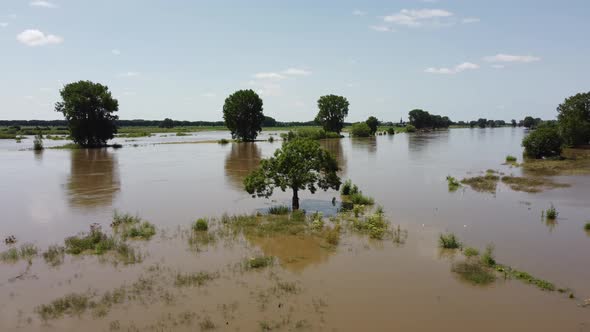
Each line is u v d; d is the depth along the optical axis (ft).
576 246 61.52
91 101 272.51
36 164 174.19
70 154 222.69
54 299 44.83
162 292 46.19
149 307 42.78
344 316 40.88
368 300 44.24
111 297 45.06
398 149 245.86
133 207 89.81
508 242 63.41
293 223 72.95
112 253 59.21
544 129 186.70
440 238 63.98
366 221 73.00
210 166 163.12
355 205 83.30
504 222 74.95
